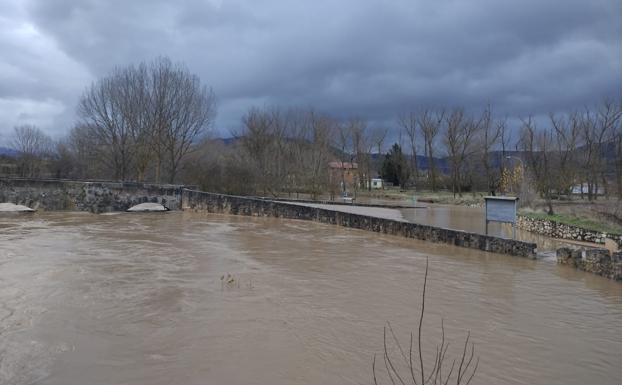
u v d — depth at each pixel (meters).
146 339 6.81
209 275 11.13
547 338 7.41
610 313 8.84
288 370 5.91
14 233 17.69
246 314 8.14
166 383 5.45
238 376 5.70
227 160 48.59
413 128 78.94
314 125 65.69
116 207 29.47
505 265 13.45
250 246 16.06
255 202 28.09
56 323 7.34
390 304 9.05
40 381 5.38
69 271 11.02
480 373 6.02
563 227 21.11
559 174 49.00
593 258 12.44
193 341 6.79
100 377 5.54
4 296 8.73
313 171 56.84
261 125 58.75
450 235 17.31
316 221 25.23
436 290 10.30
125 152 41.53
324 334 7.25
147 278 10.62
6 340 6.58
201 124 44.25
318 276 11.42
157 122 40.41
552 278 11.80
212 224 23.31
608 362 6.52
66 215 26.09
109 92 40.47
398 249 16.17
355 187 60.25
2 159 57.59
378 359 6.33
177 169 45.50
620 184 44.91
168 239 17.23
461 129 67.00
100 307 8.26
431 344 6.96
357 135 74.81
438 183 74.88
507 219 16.64
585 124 53.59
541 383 5.80
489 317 8.41
